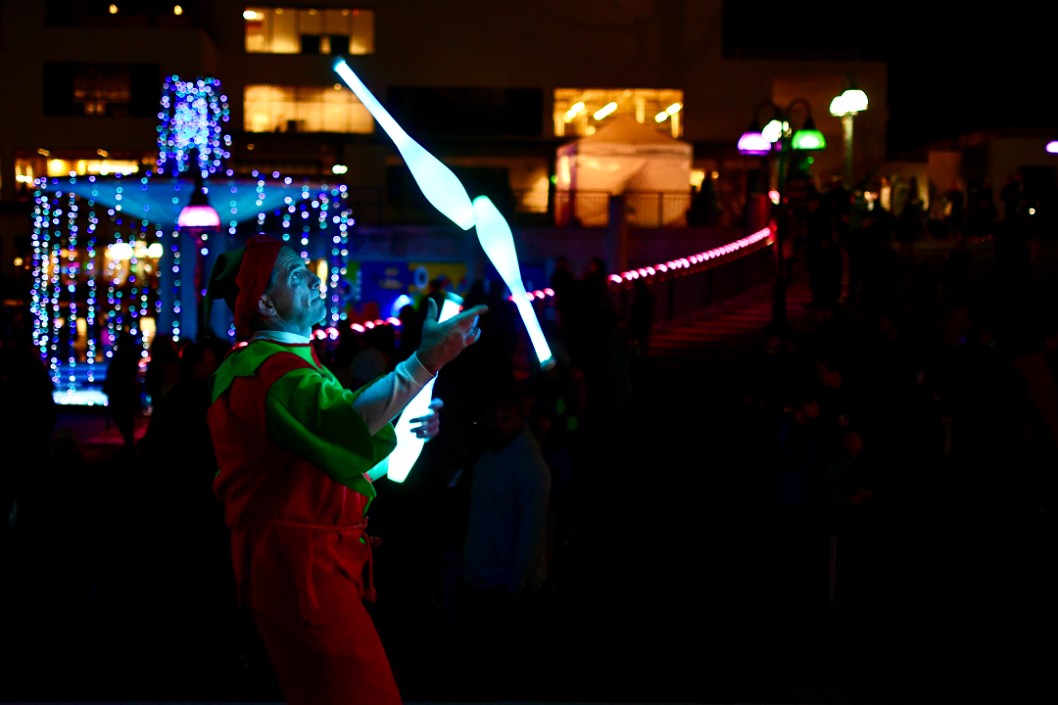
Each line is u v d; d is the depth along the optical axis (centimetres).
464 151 3809
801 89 4028
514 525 649
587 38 3825
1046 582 960
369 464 317
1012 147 3897
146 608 806
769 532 1108
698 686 675
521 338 2027
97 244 3406
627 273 2038
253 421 318
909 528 1130
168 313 2200
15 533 868
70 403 1956
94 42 3691
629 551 1054
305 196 2105
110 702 501
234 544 330
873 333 1284
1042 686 689
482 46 3806
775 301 1747
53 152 3712
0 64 3706
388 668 334
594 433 1383
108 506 871
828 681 695
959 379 1277
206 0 3778
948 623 841
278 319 336
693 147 3822
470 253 2825
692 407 1622
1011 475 1241
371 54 3794
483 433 690
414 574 764
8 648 745
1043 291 1923
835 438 881
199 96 2403
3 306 2770
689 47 3844
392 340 978
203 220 1591
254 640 698
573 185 2989
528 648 675
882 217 2133
